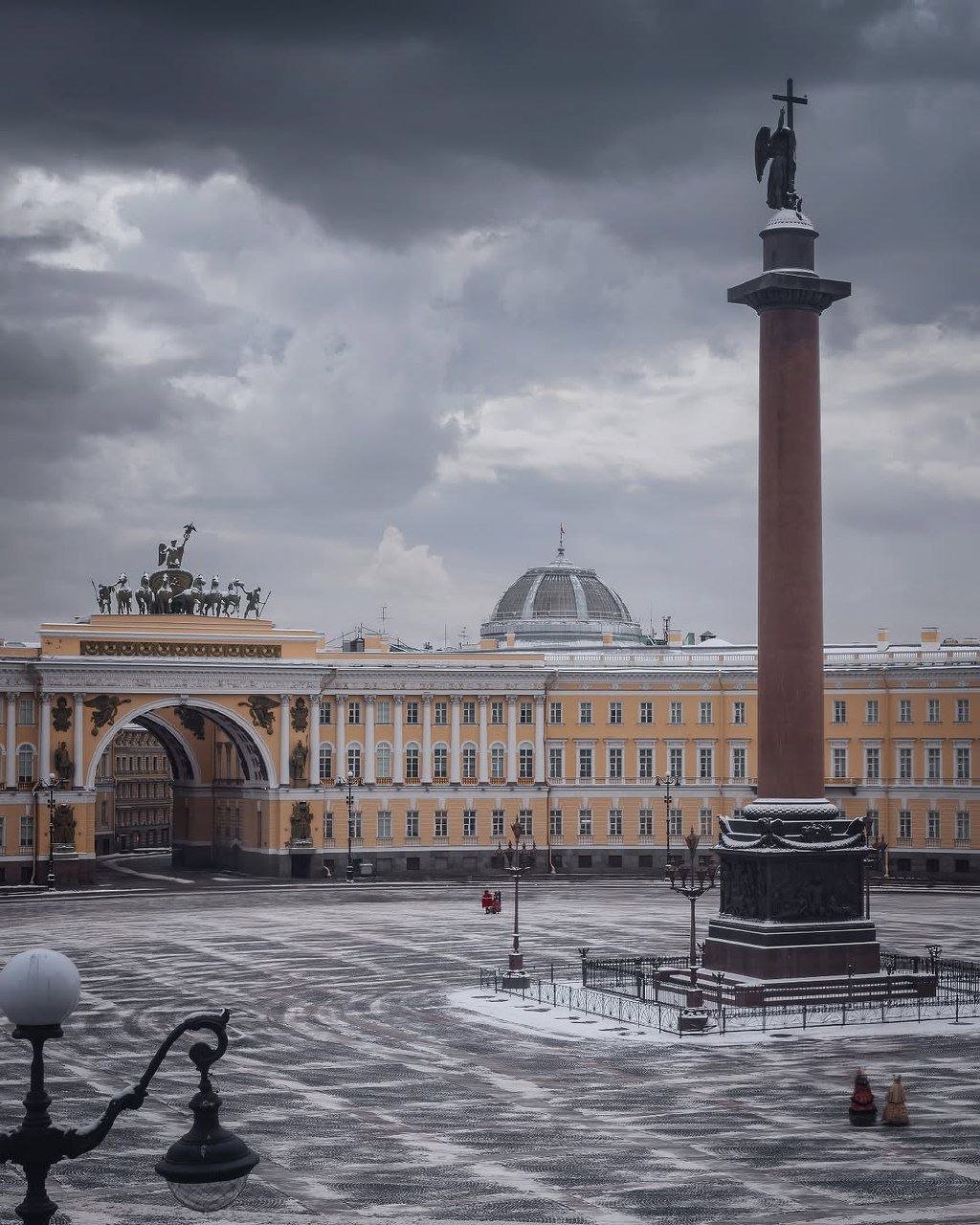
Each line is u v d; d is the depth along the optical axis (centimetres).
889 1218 3369
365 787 14088
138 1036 6122
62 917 10538
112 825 17250
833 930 6975
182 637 13600
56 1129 1597
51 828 12938
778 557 6919
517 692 14425
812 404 6944
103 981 7581
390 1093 5009
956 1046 5819
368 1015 6638
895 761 13975
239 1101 4872
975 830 13612
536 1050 5834
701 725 14488
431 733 14300
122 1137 4253
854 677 14125
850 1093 4909
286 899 11881
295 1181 3750
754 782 14338
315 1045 5959
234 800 14675
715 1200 3544
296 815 13862
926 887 12800
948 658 13988
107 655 13288
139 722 15188
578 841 14425
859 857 7050
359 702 14175
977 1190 3634
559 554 18362
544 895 12194
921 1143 4162
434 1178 3772
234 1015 6631
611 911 10869
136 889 12644
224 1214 3422
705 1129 4369
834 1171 3822
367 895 12206
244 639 13838
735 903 7162
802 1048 5812
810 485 6925
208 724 15012
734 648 15062
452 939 9244
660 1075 5316
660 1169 3853
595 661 14775
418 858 14225
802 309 6969
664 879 13712
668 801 13562
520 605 17738
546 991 7250
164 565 13912
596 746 14488
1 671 12925
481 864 14325
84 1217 3384
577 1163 3941
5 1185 3684
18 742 13062
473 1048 5884
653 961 7569
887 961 7556
